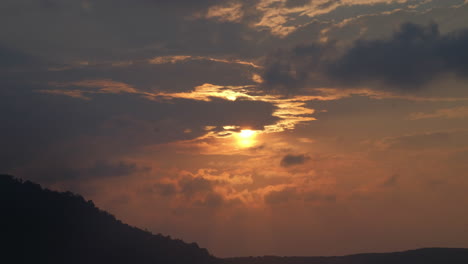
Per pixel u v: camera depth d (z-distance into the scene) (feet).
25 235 407.64
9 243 389.19
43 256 391.24
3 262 364.17
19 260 374.02
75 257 406.82
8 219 419.95
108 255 429.38
